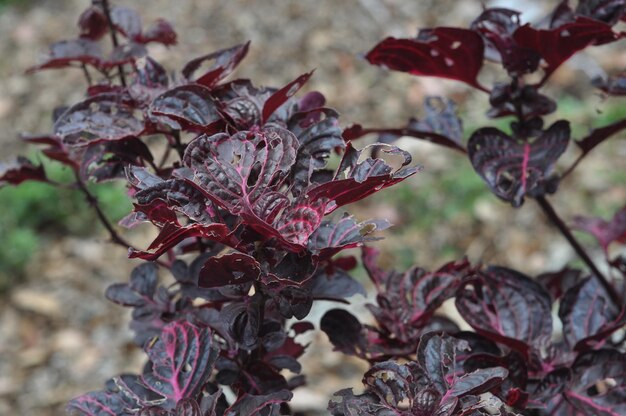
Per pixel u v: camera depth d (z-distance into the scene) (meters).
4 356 1.53
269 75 2.28
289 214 0.60
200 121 0.65
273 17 2.50
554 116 1.82
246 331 0.62
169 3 2.64
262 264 0.61
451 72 0.78
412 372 0.61
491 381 0.61
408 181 1.77
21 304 1.63
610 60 1.99
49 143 0.79
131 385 0.65
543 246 1.58
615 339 0.90
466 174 1.74
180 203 0.61
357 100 2.13
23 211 1.79
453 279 0.72
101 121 0.68
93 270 1.71
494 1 2.21
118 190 1.80
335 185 0.59
